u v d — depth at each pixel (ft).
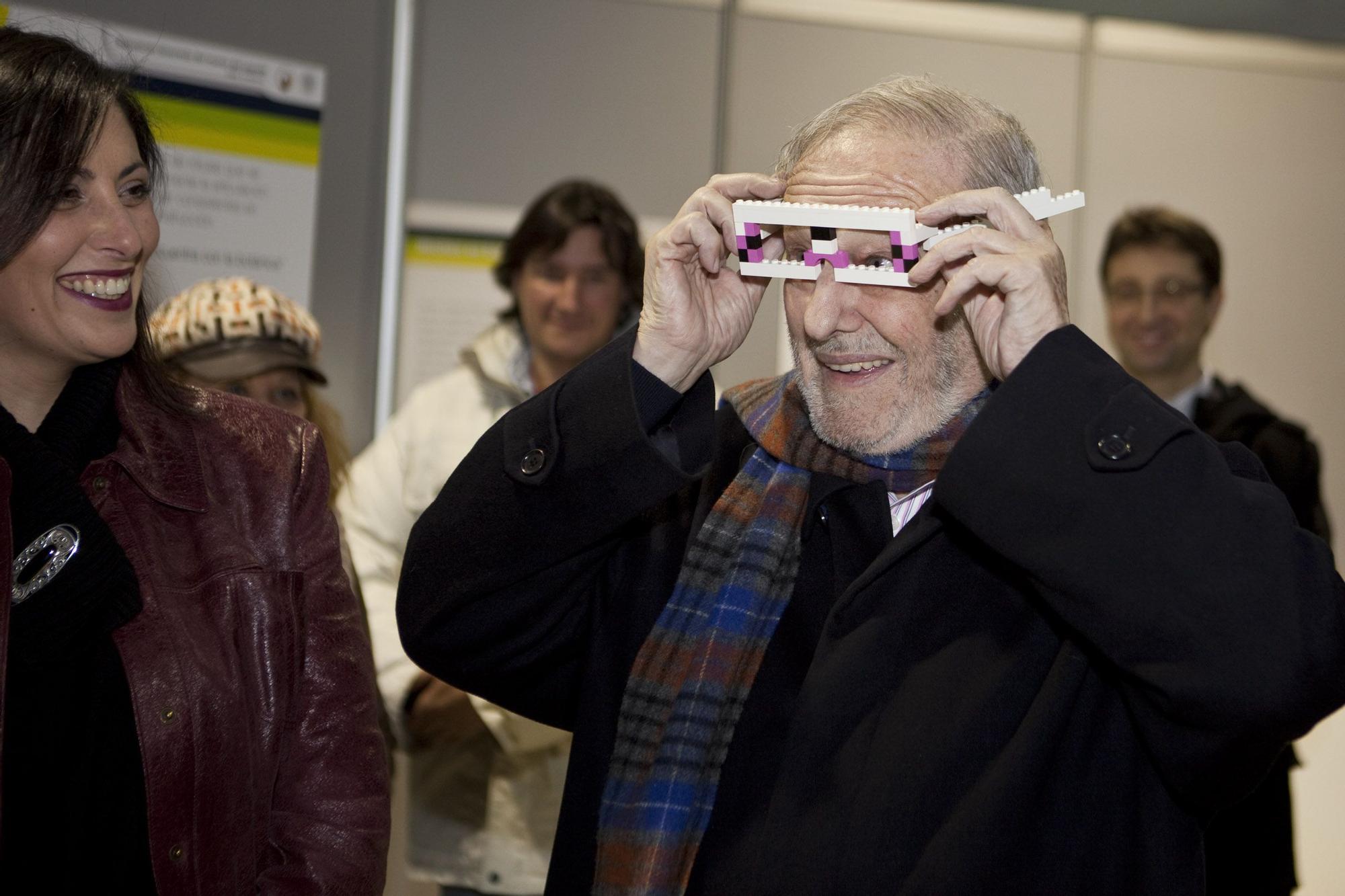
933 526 4.12
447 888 8.04
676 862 4.08
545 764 7.95
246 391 7.76
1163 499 3.59
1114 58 11.73
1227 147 11.84
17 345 4.22
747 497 4.63
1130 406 3.69
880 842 3.76
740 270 4.32
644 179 11.41
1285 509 3.66
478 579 4.37
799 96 11.58
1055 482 3.66
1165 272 11.25
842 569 4.32
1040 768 3.74
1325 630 3.54
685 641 4.38
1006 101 11.69
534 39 11.19
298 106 10.34
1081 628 3.66
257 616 4.42
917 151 4.23
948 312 3.93
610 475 4.16
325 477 4.84
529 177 11.18
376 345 10.85
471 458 4.46
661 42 11.41
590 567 4.54
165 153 9.59
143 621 4.21
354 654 4.66
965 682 3.93
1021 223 3.91
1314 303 11.87
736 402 4.92
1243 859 7.88
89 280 4.17
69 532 4.09
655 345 4.34
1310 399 11.88
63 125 4.02
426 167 10.97
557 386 4.38
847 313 4.21
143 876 4.12
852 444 4.35
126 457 4.38
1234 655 3.45
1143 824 3.88
